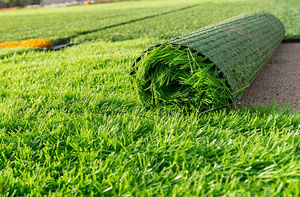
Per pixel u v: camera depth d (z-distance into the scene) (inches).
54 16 804.0
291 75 165.9
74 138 91.7
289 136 84.1
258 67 140.6
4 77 161.6
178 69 105.3
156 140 86.4
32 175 78.4
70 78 152.1
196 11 597.9
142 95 114.7
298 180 65.3
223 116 100.4
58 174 77.2
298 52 219.9
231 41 125.0
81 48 248.8
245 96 137.9
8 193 68.4
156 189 69.5
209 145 83.0
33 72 168.4
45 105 119.8
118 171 75.0
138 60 112.8
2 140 90.9
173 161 78.3
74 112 111.9
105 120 102.2
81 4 1817.2
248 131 91.0
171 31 317.7
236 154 78.5
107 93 132.3
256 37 157.6
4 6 2284.7
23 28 496.7
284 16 383.9
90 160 81.1
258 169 74.4
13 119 105.7
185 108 105.9
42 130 95.9
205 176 72.3
